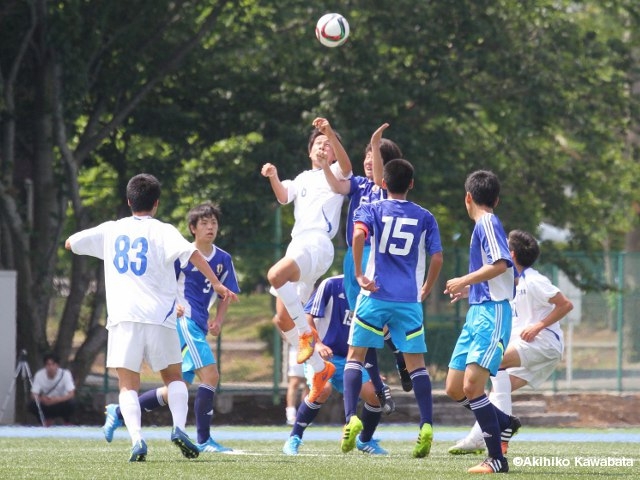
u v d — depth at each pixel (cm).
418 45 7869
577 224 8988
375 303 3200
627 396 8556
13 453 3619
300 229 3531
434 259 3244
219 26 8119
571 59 8381
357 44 7800
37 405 6738
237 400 8038
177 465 3052
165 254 3031
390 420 7856
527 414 8075
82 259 7631
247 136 8412
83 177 9306
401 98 7662
